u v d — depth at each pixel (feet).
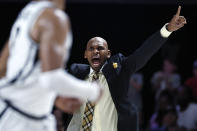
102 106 24.08
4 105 15.42
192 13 48.88
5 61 16.61
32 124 15.28
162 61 49.21
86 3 48.62
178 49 49.34
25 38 14.98
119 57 24.41
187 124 40.55
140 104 44.45
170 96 40.24
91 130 24.08
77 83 14.29
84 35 48.75
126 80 24.02
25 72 14.94
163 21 49.01
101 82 24.45
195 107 40.70
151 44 22.79
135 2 48.42
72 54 48.29
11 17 47.98
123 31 49.16
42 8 14.96
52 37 14.28
